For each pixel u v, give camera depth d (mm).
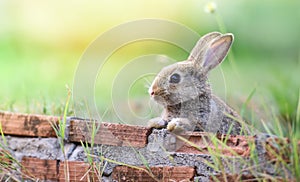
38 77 11414
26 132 5602
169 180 5191
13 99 7320
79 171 5379
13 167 5434
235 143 5074
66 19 19359
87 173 5297
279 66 13531
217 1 18219
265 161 4898
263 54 17719
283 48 17734
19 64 14500
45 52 18172
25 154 5555
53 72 12562
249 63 16203
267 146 4891
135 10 19609
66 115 5621
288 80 9609
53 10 19375
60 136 5492
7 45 17781
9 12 19156
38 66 13070
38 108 6676
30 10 19328
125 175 5285
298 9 17984
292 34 17844
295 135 5195
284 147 4852
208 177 5074
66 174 5406
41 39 19062
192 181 5129
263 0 18266
